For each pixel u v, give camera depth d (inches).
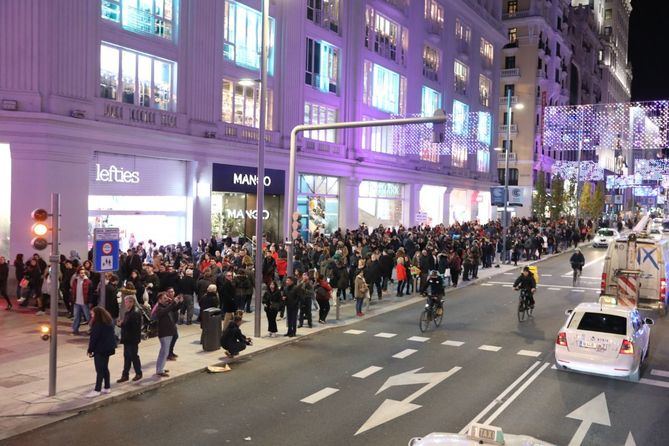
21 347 546.0
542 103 2753.4
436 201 1984.5
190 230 1027.3
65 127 794.8
